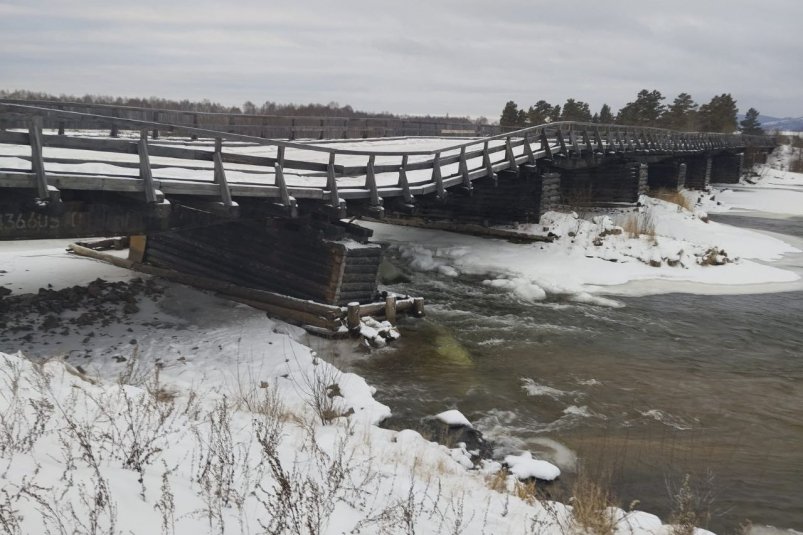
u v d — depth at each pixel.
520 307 16.19
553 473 7.60
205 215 11.65
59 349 10.09
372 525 4.54
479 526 5.24
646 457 8.39
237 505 4.25
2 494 3.43
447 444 8.31
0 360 6.57
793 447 8.91
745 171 67.44
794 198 48.50
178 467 4.77
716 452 8.64
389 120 35.12
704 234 28.23
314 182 14.38
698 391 10.99
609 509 6.33
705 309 16.83
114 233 10.33
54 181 8.14
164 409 6.19
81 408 5.64
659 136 35.38
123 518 3.57
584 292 17.84
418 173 19.31
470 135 42.31
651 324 15.21
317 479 5.25
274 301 13.01
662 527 6.07
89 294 12.70
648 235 23.16
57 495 3.60
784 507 7.22
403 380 10.66
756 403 10.54
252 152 20.69
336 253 12.54
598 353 12.84
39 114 8.01
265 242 13.52
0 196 8.71
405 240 24.08
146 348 10.55
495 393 10.38
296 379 9.86
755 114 108.38
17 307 11.60
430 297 16.86
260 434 6.16
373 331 12.38
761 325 15.45
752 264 22.73
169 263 14.93
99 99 40.03
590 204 29.77
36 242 19.88
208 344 11.01
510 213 24.62
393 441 7.83
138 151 9.06
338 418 8.24
